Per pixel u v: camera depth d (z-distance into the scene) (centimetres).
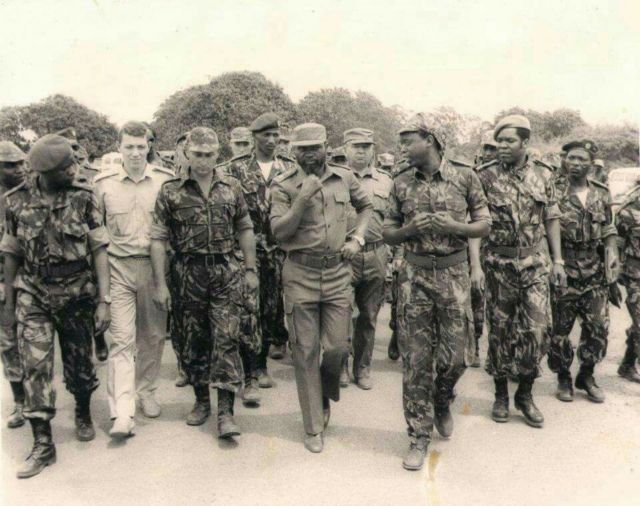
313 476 355
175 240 400
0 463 373
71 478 354
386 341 654
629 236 489
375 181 505
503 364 432
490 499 330
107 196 425
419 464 362
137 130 429
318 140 372
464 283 374
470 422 433
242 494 336
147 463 371
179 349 421
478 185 375
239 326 403
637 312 488
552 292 475
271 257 507
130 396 404
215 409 456
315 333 387
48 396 361
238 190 412
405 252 382
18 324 362
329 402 431
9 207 362
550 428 422
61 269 364
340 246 387
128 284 427
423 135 358
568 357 472
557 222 446
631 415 445
